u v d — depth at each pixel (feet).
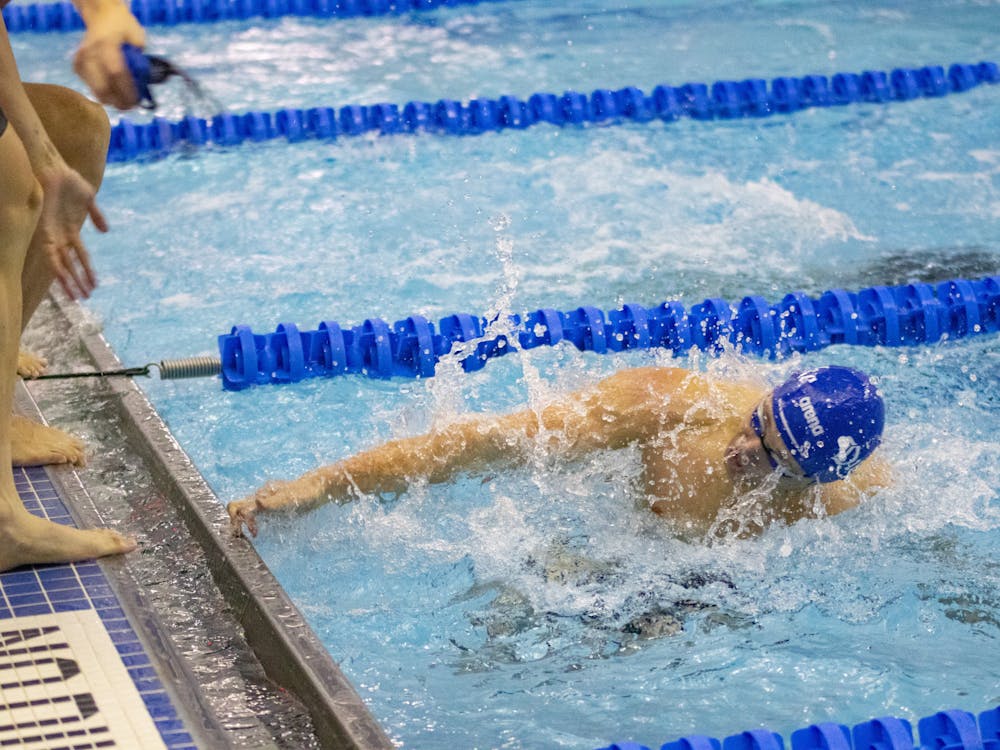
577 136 71.20
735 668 29.27
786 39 90.12
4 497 27.94
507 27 92.53
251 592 28.48
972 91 79.66
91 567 29.50
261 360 44.21
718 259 54.44
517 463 34.01
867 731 24.75
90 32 25.62
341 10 95.04
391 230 56.70
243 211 58.85
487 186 62.80
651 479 33.81
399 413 41.78
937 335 48.70
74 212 27.20
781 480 32.48
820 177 64.75
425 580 32.30
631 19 95.40
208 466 38.40
